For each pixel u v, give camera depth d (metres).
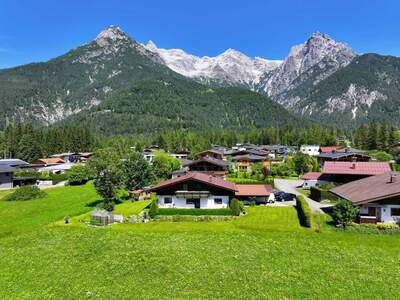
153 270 37.81
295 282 34.38
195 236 50.75
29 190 94.38
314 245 45.72
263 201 78.00
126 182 90.38
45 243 49.00
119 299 31.48
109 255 43.00
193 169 114.38
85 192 103.75
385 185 58.75
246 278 35.41
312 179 99.81
